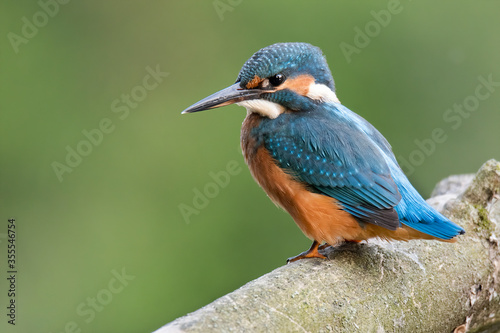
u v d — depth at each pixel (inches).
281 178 277.1
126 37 552.4
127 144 526.0
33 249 496.4
